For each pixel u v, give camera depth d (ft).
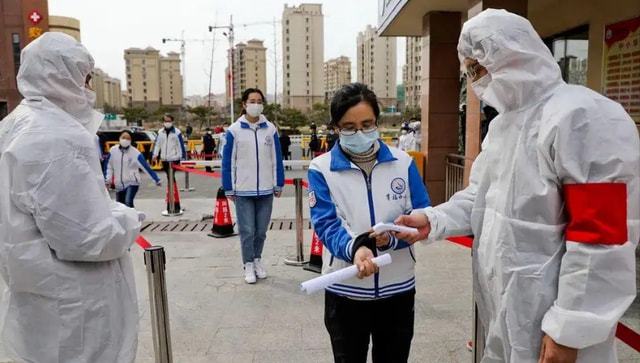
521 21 5.73
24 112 6.59
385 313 7.46
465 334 12.12
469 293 14.79
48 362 6.50
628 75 18.95
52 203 6.15
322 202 7.29
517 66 5.65
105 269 6.82
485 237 6.19
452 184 25.72
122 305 7.12
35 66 6.68
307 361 11.03
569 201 5.18
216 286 16.11
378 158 7.34
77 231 6.26
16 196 6.23
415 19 28.89
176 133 38.34
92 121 7.45
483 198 6.56
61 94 6.79
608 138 5.03
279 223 25.96
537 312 5.51
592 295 4.97
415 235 6.68
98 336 6.66
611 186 4.93
